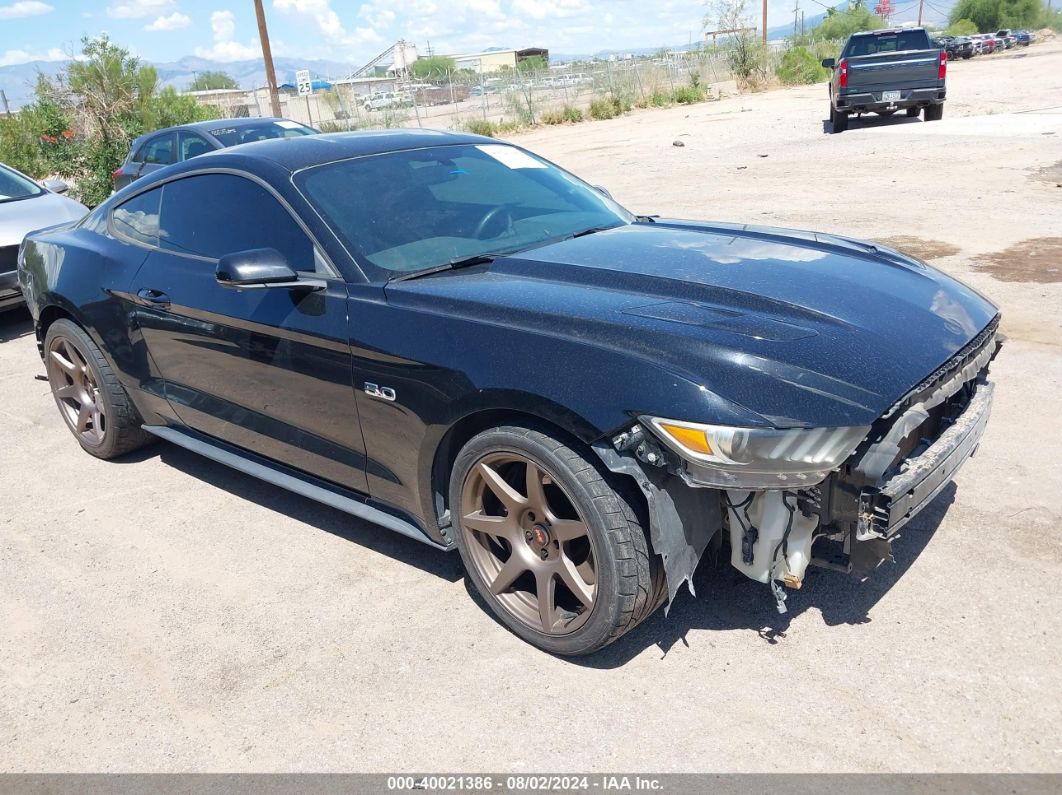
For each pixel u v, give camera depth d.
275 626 3.33
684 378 2.52
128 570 3.82
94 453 5.04
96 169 16.36
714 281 3.07
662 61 34.06
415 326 3.06
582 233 3.87
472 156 4.22
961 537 3.45
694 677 2.84
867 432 2.50
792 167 12.34
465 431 3.08
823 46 36.97
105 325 4.49
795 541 2.68
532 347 2.78
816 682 2.77
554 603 2.97
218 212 3.96
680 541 2.64
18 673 3.19
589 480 2.69
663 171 13.16
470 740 2.67
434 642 3.15
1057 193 9.26
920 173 10.98
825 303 2.95
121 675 3.12
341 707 2.86
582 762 2.54
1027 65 31.44
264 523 4.15
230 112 30.28
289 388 3.59
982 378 3.27
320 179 3.72
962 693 2.66
